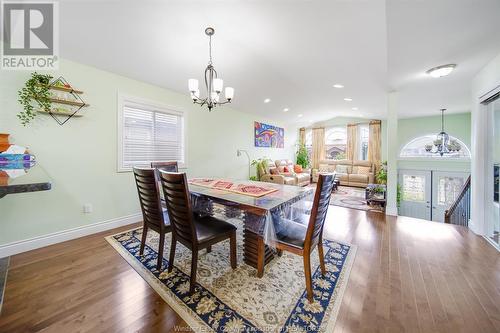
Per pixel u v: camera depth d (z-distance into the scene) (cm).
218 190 212
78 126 248
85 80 252
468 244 235
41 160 222
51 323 124
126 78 291
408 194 639
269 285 162
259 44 235
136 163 310
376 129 676
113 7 181
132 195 302
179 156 369
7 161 185
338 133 771
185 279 169
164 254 210
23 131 211
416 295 150
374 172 655
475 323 125
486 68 247
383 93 371
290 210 193
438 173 590
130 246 226
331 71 291
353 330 121
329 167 748
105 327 122
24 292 151
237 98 427
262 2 174
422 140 621
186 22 201
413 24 177
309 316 132
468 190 352
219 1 176
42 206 225
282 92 401
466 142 552
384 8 162
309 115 656
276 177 540
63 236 238
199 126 400
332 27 194
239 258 205
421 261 198
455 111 533
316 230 155
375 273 178
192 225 150
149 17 194
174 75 300
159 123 338
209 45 238
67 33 204
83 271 178
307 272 146
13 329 120
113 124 278
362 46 218
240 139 520
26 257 202
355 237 255
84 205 255
